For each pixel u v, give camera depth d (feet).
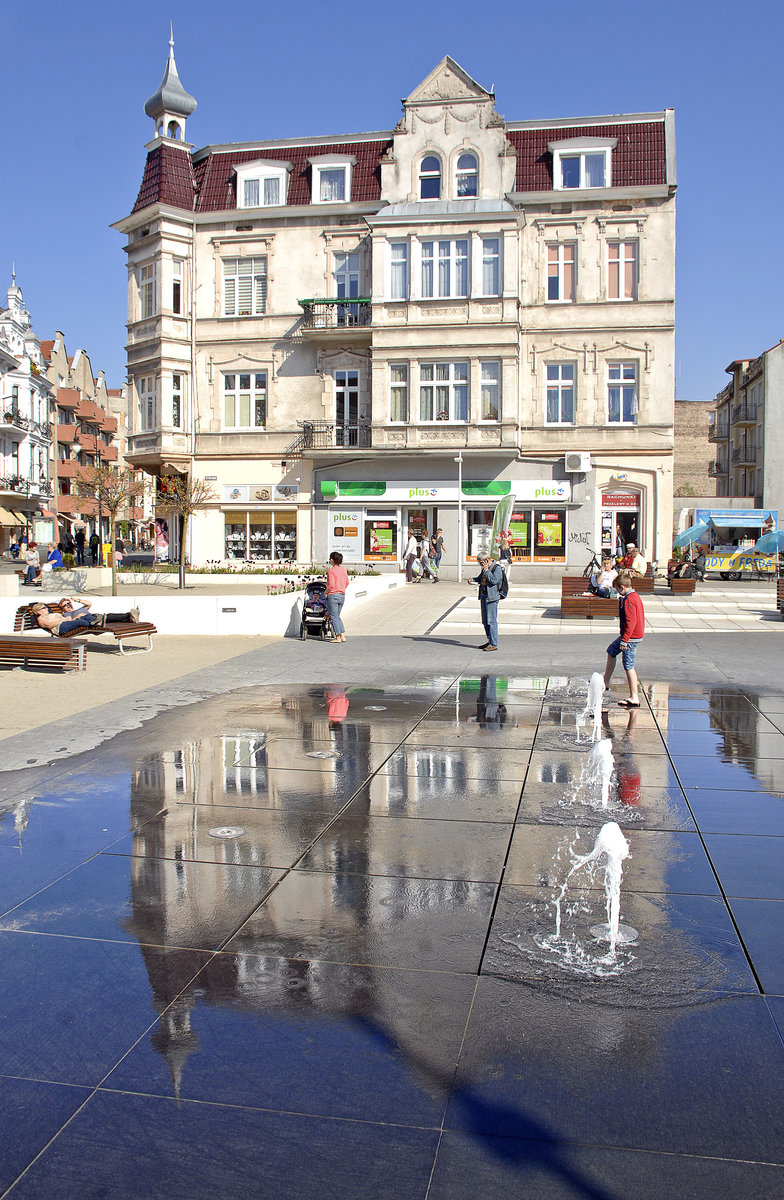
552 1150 10.36
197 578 96.22
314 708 35.50
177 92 116.16
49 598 65.31
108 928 15.88
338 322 110.63
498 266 104.99
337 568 56.80
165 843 20.22
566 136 107.96
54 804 23.07
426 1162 10.18
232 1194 9.76
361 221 110.63
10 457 192.75
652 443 105.29
